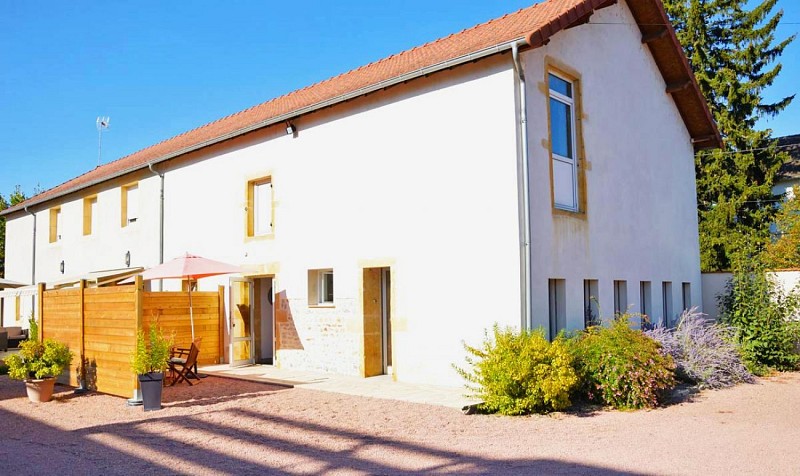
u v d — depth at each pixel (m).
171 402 10.16
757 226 25.44
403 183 11.87
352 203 12.73
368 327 12.44
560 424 8.34
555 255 11.06
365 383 11.58
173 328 14.33
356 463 6.59
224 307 15.23
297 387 11.34
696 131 17.23
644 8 14.53
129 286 10.52
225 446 7.37
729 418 8.57
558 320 11.29
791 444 7.04
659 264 14.86
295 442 7.52
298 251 13.77
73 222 21.86
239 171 15.38
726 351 11.45
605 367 9.45
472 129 10.92
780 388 10.98
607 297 12.52
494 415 8.92
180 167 17.19
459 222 10.98
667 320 15.22
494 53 10.26
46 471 6.45
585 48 12.70
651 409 9.27
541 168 10.91
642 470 6.09
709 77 26.62
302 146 13.86
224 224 15.67
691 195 17.09
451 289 11.00
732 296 14.02
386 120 12.25
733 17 27.14
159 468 6.50
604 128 13.10
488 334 10.44
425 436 7.74
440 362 11.08
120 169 19.55
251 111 19.84
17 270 25.50
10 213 25.88
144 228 18.33
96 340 11.34
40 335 12.85
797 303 13.46
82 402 10.41
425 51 14.58
